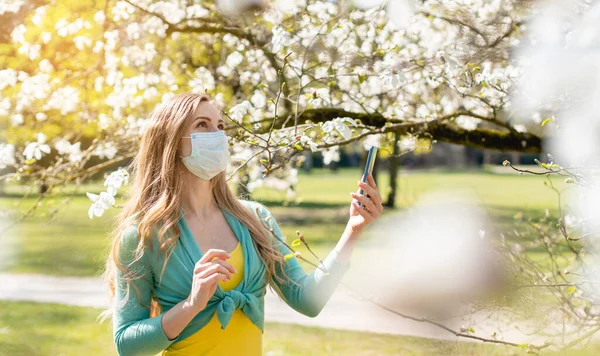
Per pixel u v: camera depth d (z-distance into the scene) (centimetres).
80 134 506
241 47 463
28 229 1700
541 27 304
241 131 344
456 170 4303
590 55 272
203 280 186
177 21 489
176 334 192
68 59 501
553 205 2033
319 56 420
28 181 473
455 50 338
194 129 210
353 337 682
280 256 222
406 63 343
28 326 782
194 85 484
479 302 359
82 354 671
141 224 203
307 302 218
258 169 441
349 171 4844
